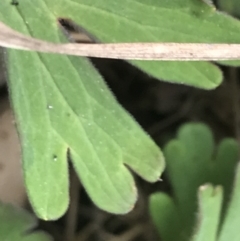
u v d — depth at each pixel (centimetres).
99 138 10
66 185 10
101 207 10
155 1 10
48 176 10
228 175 12
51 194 10
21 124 10
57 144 10
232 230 11
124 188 10
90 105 10
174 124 14
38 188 10
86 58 10
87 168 10
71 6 10
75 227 13
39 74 10
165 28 10
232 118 14
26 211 11
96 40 10
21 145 10
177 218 11
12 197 12
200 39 10
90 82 10
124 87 14
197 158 12
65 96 10
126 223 13
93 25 10
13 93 10
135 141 10
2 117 13
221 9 12
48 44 9
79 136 10
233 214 11
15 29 10
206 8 10
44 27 10
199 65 10
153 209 11
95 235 13
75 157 10
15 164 12
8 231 11
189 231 11
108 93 10
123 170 10
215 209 10
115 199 10
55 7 10
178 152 12
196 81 10
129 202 10
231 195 11
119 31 10
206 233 11
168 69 10
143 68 10
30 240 11
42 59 10
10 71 10
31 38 9
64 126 10
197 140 12
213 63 10
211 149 12
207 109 14
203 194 10
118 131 10
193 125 12
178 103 14
